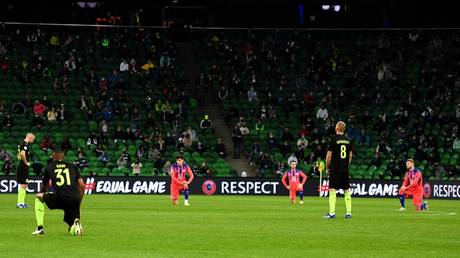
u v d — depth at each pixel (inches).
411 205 5447.8
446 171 7554.1
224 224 3302.2
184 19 6353.3
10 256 2138.3
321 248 2421.3
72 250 2287.2
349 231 3004.4
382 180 6865.2
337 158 3656.5
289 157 7559.1
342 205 5310.0
